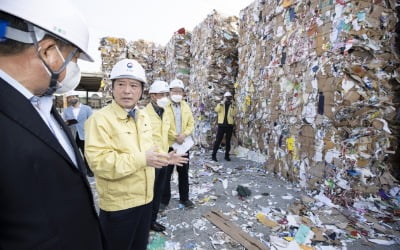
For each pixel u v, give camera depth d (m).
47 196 0.65
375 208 3.15
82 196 0.78
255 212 3.12
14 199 0.58
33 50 0.67
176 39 8.77
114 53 9.51
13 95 0.63
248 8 6.14
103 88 9.42
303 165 4.03
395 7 3.46
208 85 7.13
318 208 3.24
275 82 4.90
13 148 0.59
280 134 4.68
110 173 1.32
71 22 0.72
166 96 2.74
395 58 3.47
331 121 3.52
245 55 6.29
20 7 0.62
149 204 1.62
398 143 3.72
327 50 3.58
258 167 5.25
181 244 2.40
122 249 1.46
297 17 4.26
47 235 0.65
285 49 4.58
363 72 3.34
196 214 3.05
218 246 2.37
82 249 0.77
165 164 1.41
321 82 3.69
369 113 3.37
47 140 0.67
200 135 7.24
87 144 1.36
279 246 2.35
